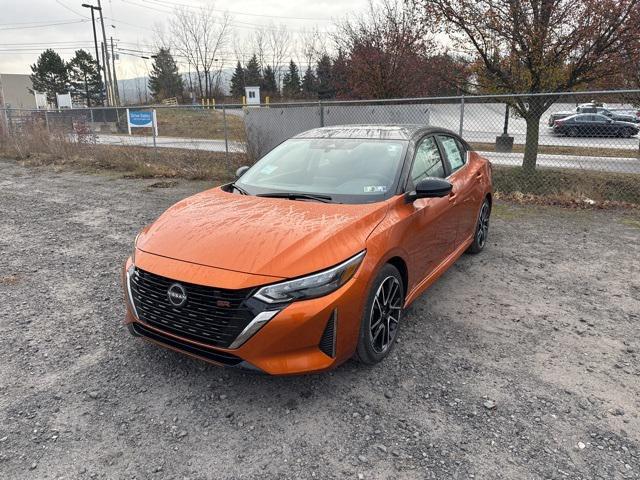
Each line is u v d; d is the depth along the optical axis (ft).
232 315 8.70
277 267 8.83
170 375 10.49
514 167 35.04
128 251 19.38
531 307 13.75
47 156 49.19
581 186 28.37
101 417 9.14
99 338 12.18
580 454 8.04
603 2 28.71
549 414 9.07
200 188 33.45
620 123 46.24
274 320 8.57
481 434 8.55
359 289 9.42
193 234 10.13
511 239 20.35
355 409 9.28
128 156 43.70
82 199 30.35
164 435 8.64
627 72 31.55
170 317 9.46
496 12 31.83
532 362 10.88
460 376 10.34
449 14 32.96
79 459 8.08
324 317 8.87
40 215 26.18
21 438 8.58
